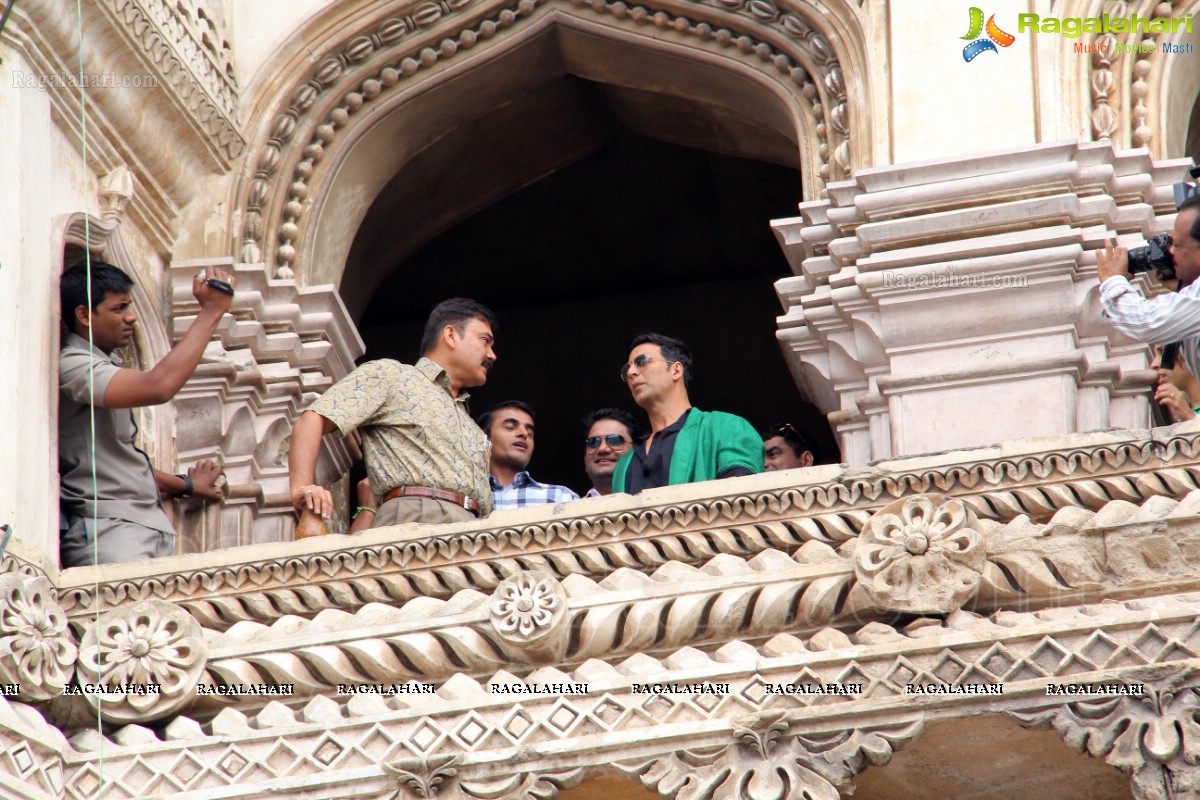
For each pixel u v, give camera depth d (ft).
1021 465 30.45
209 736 30.68
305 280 41.78
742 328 56.95
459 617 30.91
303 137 42.39
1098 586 29.22
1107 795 29.96
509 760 29.40
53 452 33.55
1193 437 30.01
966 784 30.17
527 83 44.75
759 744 28.71
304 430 34.09
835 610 30.04
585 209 54.44
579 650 30.63
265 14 42.98
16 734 29.58
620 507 31.37
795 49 40.98
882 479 30.81
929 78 38.37
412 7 42.73
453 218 48.52
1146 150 37.01
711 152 51.85
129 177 38.55
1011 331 35.60
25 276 33.50
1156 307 31.86
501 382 57.47
